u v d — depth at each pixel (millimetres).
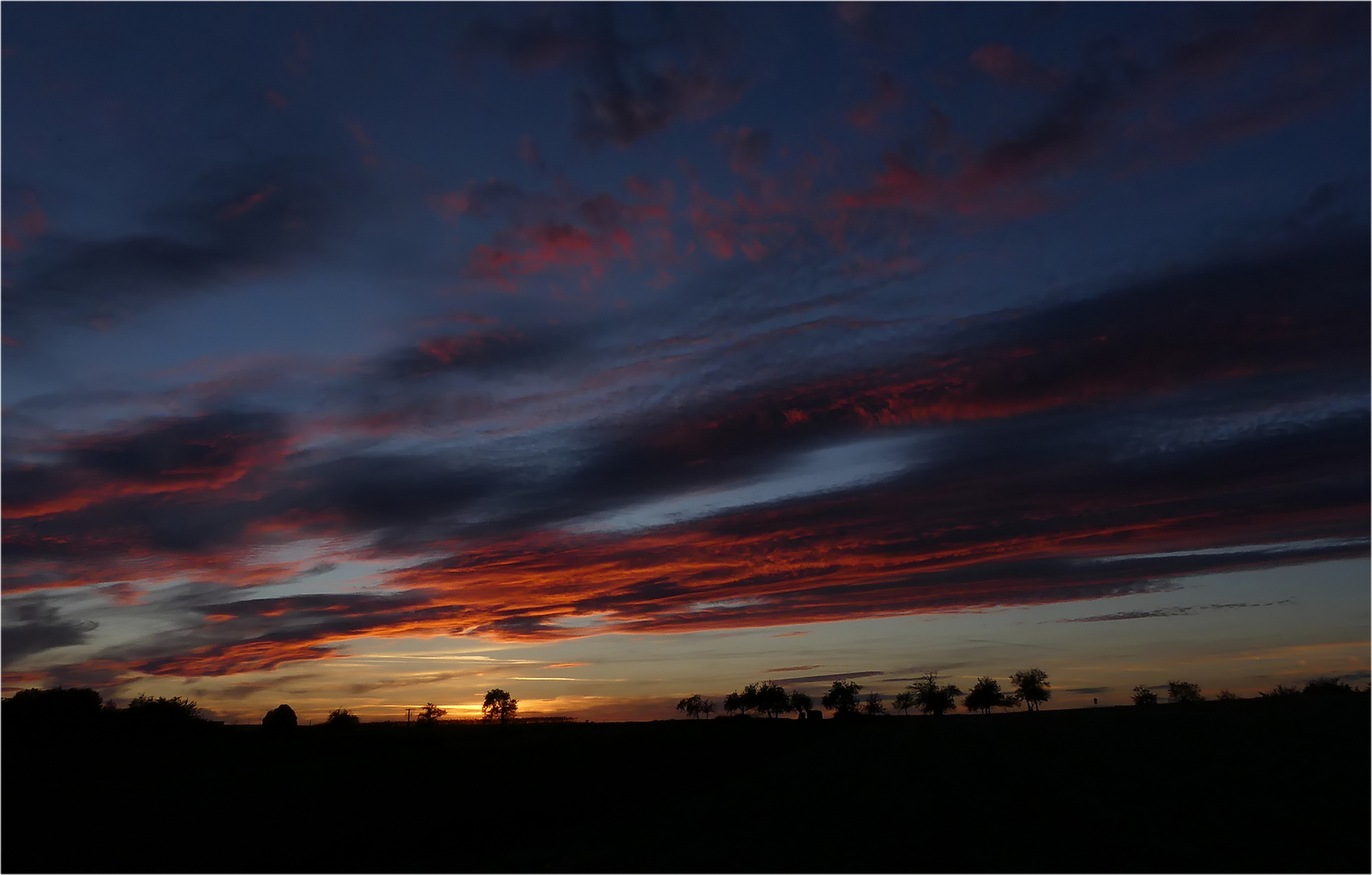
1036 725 60406
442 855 22656
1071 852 19016
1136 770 31625
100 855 23156
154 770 41812
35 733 62531
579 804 31203
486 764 44938
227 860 22219
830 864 19297
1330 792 24484
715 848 21859
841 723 93438
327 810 30094
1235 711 55594
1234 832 20188
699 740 61562
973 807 26203
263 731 71750
